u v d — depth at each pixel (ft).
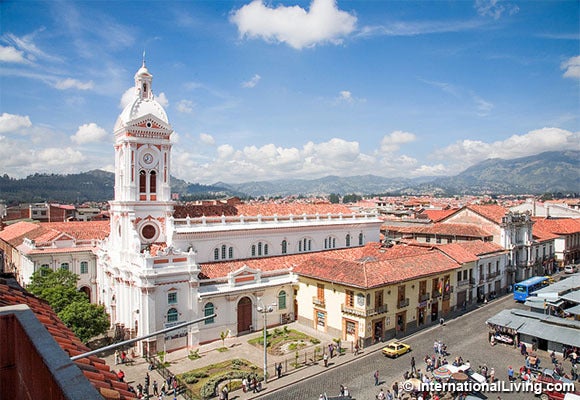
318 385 148.56
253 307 201.87
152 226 200.34
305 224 237.04
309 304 207.31
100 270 236.84
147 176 199.41
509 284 284.00
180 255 182.39
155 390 141.79
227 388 144.46
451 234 296.30
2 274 77.20
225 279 196.85
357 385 148.05
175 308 179.83
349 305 187.21
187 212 211.82
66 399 24.04
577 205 510.17
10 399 37.60
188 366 163.53
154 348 172.45
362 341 180.14
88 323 167.73
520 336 184.03
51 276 197.67
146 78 206.49
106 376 40.34
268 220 227.20
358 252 251.19
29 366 32.58
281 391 144.66
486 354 175.01
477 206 312.91
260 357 172.04
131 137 193.77
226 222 211.61
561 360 169.89
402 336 194.70
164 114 204.23
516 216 291.17
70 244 252.21
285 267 218.38
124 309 191.31
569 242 362.53
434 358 164.96
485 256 256.32
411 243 280.51
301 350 178.50
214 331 189.16
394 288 193.16
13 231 322.34
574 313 178.09
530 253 305.12
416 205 646.33
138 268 179.52
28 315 37.99
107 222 302.04
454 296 231.50
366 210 286.05
